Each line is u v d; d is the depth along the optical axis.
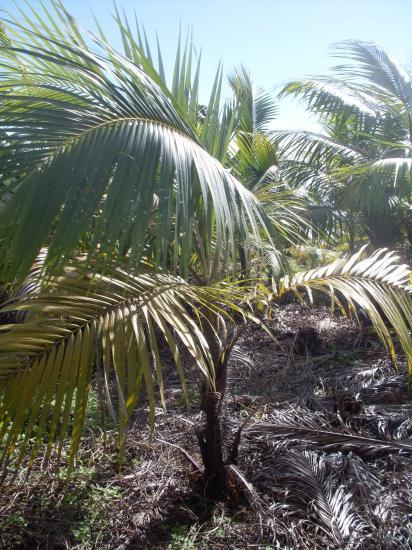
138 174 1.70
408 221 6.50
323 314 6.65
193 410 4.05
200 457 3.28
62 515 2.73
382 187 5.34
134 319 1.90
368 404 4.09
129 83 1.98
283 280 2.65
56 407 1.76
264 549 2.45
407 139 6.66
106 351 1.80
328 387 4.47
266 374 4.82
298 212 4.54
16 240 1.54
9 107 1.82
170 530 2.64
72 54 1.99
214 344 2.62
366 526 2.51
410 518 2.53
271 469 3.06
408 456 3.13
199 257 2.55
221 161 2.60
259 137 3.92
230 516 2.71
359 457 3.12
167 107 2.10
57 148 1.69
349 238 7.19
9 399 1.75
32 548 2.52
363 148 6.96
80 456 3.35
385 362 4.90
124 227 1.61
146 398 4.44
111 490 2.94
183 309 2.04
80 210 1.59
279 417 3.65
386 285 2.49
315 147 6.61
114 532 2.62
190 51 2.46
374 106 6.97
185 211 1.75
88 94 2.25
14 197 1.59
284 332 5.93
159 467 3.18
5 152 1.65
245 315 2.35
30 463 1.80
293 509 2.69
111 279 2.03
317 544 2.44
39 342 1.81
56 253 1.56
